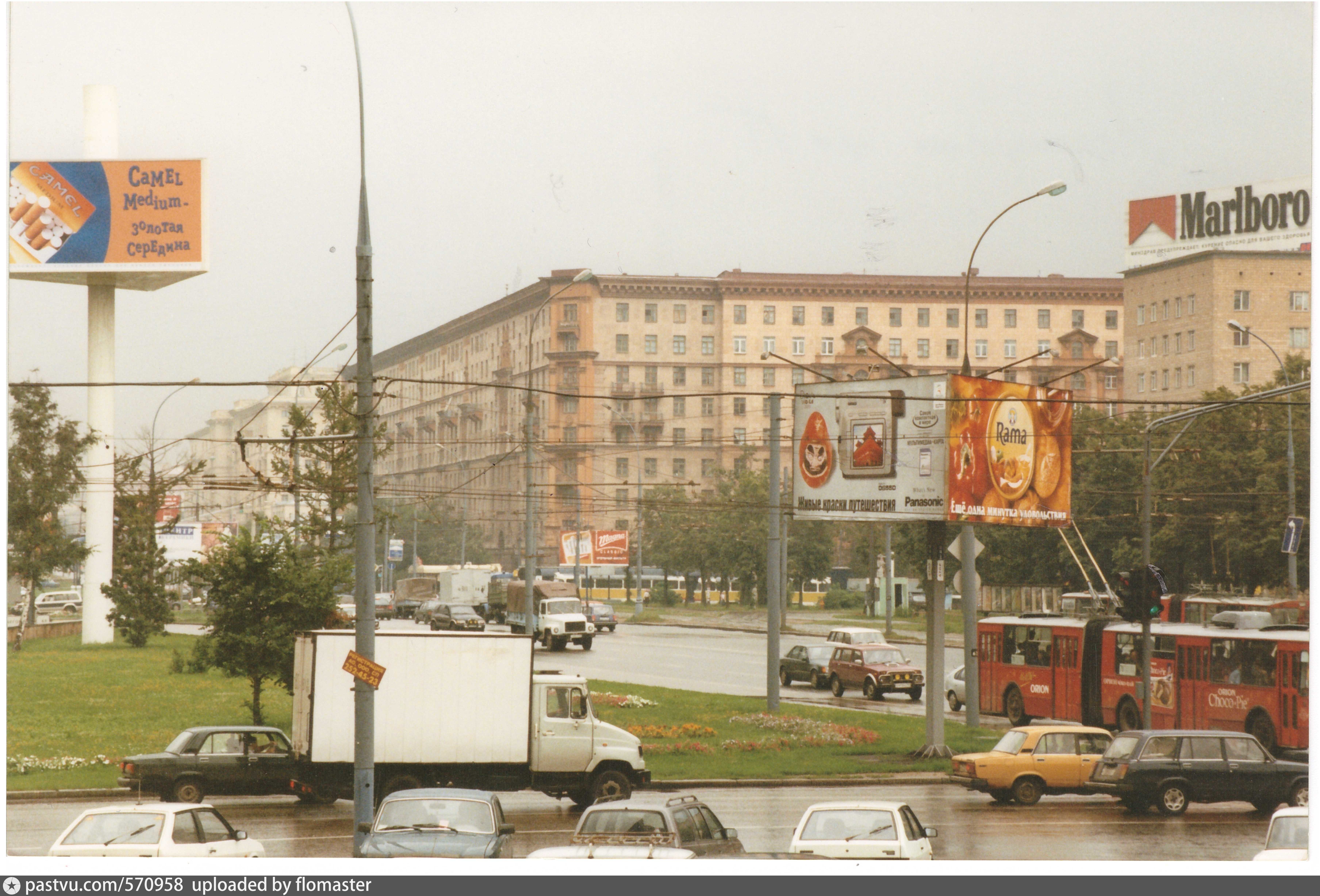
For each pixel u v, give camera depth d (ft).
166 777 139.74
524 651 141.28
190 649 367.66
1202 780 140.56
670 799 94.63
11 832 121.60
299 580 188.85
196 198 384.88
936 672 185.16
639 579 596.70
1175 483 380.99
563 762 141.49
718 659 353.51
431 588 573.33
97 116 396.78
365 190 114.52
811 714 228.63
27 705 234.58
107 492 393.70
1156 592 174.40
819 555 612.70
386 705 138.10
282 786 141.79
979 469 186.19
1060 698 222.89
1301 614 213.05
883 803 97.04
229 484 205.57
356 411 136.98
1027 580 453.58
